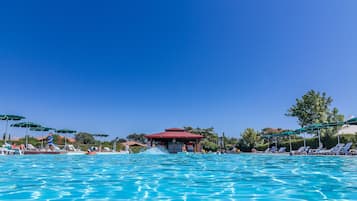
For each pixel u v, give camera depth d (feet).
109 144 123.34
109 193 18.20
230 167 37.27
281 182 22.84
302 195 17.57
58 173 29.35
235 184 21.86
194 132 143.33
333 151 68.90
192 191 18.97
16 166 37.19
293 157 61.87
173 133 106.32
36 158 55.16
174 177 26.23
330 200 16.08
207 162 47.24
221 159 56.75
